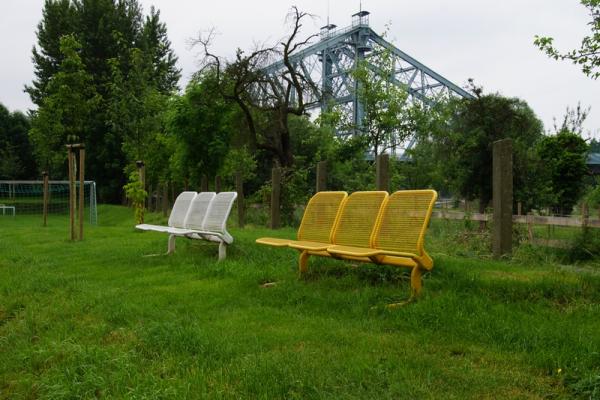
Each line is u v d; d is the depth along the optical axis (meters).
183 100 19.75
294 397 3.17
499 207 7.30
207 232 7.97
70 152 12.80
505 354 3.74
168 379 3.53
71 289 6.50
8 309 5.87
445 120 18.81
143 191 16.55
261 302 5.51
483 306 4.81
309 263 7.00
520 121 19.05
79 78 36.06
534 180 17.80
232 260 7.79
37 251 10.59
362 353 3.80
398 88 18.94
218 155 19.75
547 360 3.54
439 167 20.53
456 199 20.83
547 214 19.33
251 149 23.69
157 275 7.19
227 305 5.43
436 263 6.41
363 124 18.98
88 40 46.31
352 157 19.41
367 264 6.52
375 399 3.08
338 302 5.27
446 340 4.06
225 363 3.78
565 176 21.23
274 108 22.30
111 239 12.44
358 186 18.05
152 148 28.75
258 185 28.83
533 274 6.04
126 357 3.92
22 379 3.83
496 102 18.66
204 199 9.04
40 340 4.65
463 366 3.53
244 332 4.42
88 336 4.63
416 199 5.62
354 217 6.53
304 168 20.94
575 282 5.39
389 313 4.77
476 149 18.44
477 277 5.72
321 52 44.66
